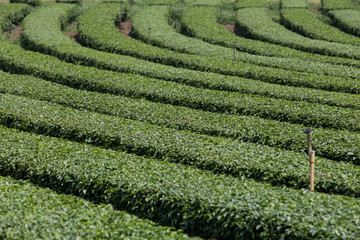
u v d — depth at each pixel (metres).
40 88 25.70
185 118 21.66
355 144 18.22
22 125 21.14
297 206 12.92
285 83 28.22
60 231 11.77
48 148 17.50
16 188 14.38
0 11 45.44
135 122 20.94
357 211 12.59
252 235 12.66
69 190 15.60
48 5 51.66
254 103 23.41
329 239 11.62
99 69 30.27
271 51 34.75
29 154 16.92
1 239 11.70
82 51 33.22
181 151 17.67
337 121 21.34
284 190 14.33
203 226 13.55
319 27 41.72
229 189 14.19
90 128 19.89
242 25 43.25
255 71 29.27
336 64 32.59
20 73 30.22
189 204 13.66
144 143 18.44
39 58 31.42
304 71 30.30
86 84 27.14
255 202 13.20
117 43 35.72
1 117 21.62
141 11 48.38
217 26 42.53
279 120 22.48
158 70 29.27
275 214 12.57
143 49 34.22
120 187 14.72
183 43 36.38
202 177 15.17
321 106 22.94
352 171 15.86
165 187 14.32
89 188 15.26
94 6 50.19
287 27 44.75
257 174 16.30
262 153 17.45
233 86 26.50
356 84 26.83
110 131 19.56
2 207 12.89
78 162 16.25
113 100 23.89
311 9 51.28
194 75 28.25
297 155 17.45
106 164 16.02
